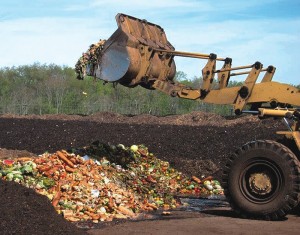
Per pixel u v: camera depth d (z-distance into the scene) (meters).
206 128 20.28
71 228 6.98
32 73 48.69
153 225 8.23
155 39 10.58
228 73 9.91
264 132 19.19
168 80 10.36
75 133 20.00
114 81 9.77
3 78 47.91
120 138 18.75
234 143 17.27
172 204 10.76
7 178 9.31
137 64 9.78
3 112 41.12
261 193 9.03
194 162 14.52
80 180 9.84
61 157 10.42
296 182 8.80
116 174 11.09
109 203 9.41
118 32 9.80
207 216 9.31
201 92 9.90
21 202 7.09
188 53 10.07
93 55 9.88
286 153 8.90
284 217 9.14
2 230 6.46
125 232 7.66
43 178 9.55
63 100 42.72
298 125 9.42
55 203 8.88
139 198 10.56
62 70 49.81
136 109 41.47
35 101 43.16
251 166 9.16
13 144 18.22
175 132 19.28
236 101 9.73
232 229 7.92
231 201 9.27
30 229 6.63
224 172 9.39
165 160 14.91
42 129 21.03
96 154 11.94
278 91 9.55
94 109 41.75
